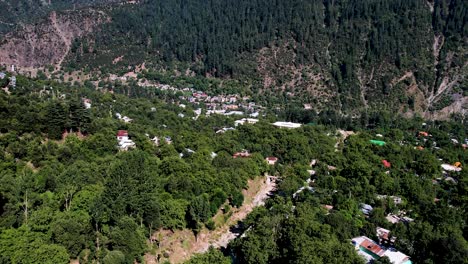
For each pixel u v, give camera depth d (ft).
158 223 365.40
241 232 422.82
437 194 503.61
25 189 363.15
